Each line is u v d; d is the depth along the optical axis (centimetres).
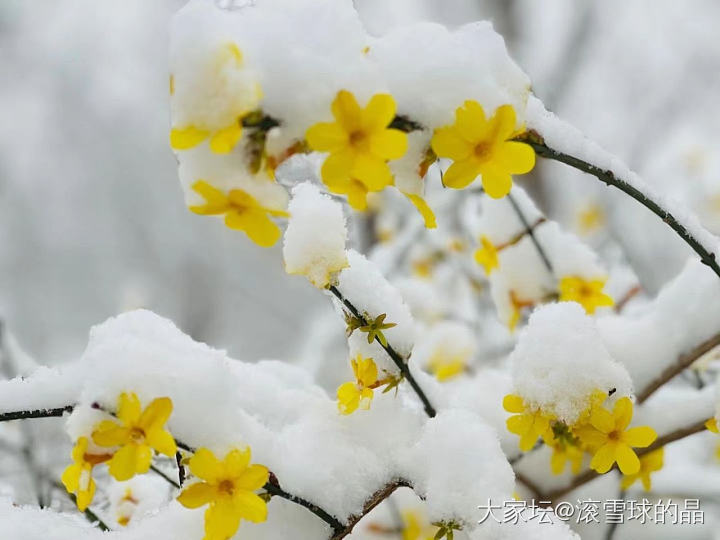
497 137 43
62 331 318
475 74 43
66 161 312
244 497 43
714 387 54
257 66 41
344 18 42
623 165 47
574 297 59
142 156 322
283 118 41
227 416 44
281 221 50
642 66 229
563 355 47
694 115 219
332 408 49
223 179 42
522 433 47
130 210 327
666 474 67
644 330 54
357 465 47
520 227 60
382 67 43
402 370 49
